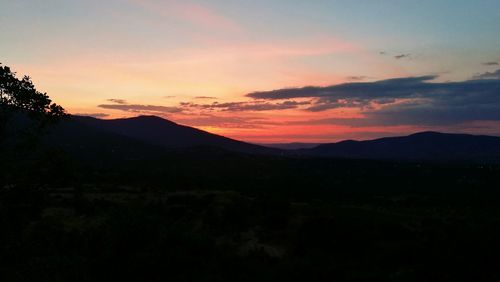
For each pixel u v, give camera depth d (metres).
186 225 21.30
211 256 19.53
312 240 28.39
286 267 20.83
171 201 44.59
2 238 18.69
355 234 28.36
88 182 72.00
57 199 46.09
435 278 18.22
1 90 19.11
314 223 30.23
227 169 138.38
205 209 39.28
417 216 41.81
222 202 42.12
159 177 92.88
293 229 31.41
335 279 19.52
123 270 15.91
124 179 81.25
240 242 29.80
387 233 29.53
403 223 34.19
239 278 17.41
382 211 46.94
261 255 25.41
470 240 21.80
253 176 115.44
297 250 27.36
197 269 17.08
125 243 17.16
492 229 24.67
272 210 37.78
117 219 18.27
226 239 30.48
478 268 18.47
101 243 17.91
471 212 51.69
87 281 15.04
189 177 98.88
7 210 19.36
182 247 18.19
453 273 18.48
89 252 18.14
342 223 30.19
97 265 16.25
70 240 21.58
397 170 124.12
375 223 31.14
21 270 15.47
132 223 17.89
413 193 80.81
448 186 92.19
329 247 27.16
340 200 65.19
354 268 21.75
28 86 19.83
